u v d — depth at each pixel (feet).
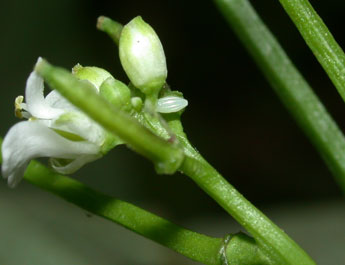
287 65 0.16
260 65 0.17
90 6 0.34
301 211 0.30
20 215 0.27
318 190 0.32
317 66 0.34
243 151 0.34
